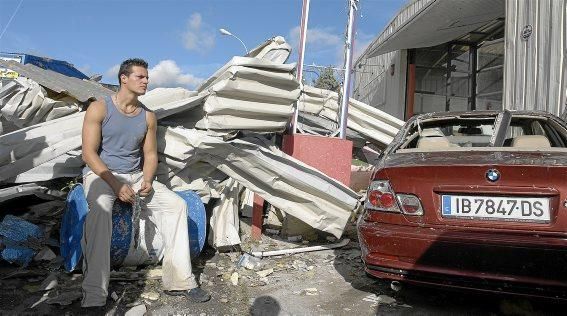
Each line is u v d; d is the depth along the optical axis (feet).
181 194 12.58
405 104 44.42
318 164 16.94
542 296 7.65
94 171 9.81
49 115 13.69
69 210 10.85
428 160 9.51
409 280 8.75
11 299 9.25
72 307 9.12
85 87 16.83
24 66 17.52
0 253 10.61
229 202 14.28
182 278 9.95
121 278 10.64
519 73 22.15
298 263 13.21
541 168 8.00
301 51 18.93
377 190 9.41
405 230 8.80
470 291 8.21
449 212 8.55
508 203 8.14
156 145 11.28
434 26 34.88
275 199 14.02
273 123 14.64
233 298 10.21
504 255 7.84
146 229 11.00
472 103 44.34
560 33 19.24
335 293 10.73
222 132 13.85
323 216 14.30
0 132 13.05
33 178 11.84
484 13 31.27
